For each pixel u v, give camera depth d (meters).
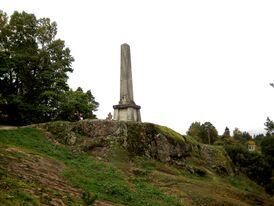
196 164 33.25
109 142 29.08
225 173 35.62
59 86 40.53
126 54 35.72
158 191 22.67
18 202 12.62
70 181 19.58
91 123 30.59
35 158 21.52
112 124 30.52
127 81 35.06
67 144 28.55
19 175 16.73
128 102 34.41
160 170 28.28
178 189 23.98
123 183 22.58
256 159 51.06
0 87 38.78
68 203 14.91
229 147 54.81
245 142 95.81
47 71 39.69
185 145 33.88
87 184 20.28
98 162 26.14
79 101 41.16
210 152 36.75
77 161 25.34
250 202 26.69
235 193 27.53
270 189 36.88
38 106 37.72
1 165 17.41
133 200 19.95
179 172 29.50
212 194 24.75
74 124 30.27
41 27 41.38
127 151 28.89
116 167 25.89
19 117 37.44
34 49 40.16
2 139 24.77
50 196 14.98
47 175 18.88
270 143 35.72
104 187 20.61
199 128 82.88
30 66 39.94
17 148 22.88
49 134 29.08
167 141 31.94
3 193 12.95
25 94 39.94
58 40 41.59
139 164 28.02
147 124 31.88
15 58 38.34
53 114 39.91
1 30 40.09
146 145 30.39
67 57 41.81
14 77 39.72
